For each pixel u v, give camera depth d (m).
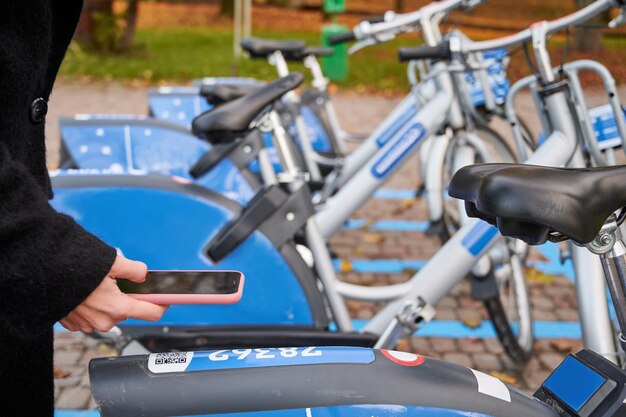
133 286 1.18
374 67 12.28
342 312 2.44
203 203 2.37
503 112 3.39
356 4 19.98
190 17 20.27
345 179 3.94
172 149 3.37
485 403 1.24
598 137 2.40
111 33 12.30
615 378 1.25
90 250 1.06
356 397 1.23
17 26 1.07
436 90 2.99
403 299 2.39
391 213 5.32
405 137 2.91
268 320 2.38
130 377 1.23
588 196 1.09
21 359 1.23
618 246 1.21
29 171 1.18
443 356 3.35
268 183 2.79
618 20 2.14
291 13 21.00
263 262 2.37
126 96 9.23
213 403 1.21
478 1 2.88
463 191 1.13
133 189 2.36
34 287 1.00
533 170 1.12
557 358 3.32
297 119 4.20
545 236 1.10
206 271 1.26
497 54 3.45
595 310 2.08
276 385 1.23
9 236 0.98
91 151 3.33
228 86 2.85
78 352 2.54
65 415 2.07
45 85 1.22
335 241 4.77
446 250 2.41
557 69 2.28
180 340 2.24
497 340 3.49
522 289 3.18
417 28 3.10
